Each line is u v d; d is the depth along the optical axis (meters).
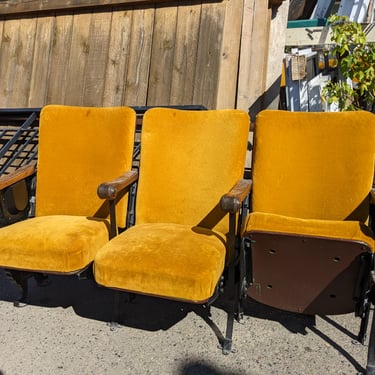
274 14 2.55
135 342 1.54
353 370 1.37
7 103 2.98
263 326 1.66
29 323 1.67
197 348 1.50
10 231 1.55
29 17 2.96
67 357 1.44
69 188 1.91
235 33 2.50
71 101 2.82
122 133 1.86
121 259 1.31
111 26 2.75
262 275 1.34
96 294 1.96
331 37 2.49
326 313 1.33
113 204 1.59
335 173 1.60
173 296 1.24
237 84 2.49
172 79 2.61
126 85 2.71
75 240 1.47
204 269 1.24
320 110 2.56
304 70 2.51
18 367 1.38
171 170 1.77
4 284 2.06
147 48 2.66
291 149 1.67
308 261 1.25
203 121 1.78
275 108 2.54
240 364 1.41
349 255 1.20
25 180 1.96
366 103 2.46
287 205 1.66
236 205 1.27
